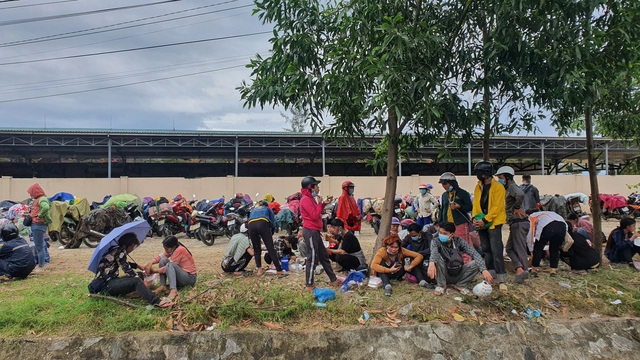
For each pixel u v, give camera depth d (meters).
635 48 5.39
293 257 7.24
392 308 5.02
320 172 30.12
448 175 6.28
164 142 20.28
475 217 5.63
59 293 5.40
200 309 4.75
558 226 6.03
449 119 5.04
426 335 4.62
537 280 5.91
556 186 19.23
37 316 4.65
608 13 5.36
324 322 4.79
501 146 22.25
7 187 16.67
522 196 5.96
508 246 6.24
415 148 6.84
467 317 4.89
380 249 5.57
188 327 4.57
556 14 4.78
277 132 21.05
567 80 4.68
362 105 5.65
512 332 4.77
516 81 5.52
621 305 5.37
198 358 4.31
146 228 5.49
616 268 6.66
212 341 4.44
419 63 5.02
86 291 5.36
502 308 5.06
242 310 4.82
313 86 5.50
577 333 4.84
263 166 29.84
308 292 5.37
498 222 5.44
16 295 5.36
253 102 5.89
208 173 29.47
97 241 9.81
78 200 10.71
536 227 6.23
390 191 6.25
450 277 5.46
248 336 4.50
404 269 5.66
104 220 9.62
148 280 5.49
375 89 5.25
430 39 4.80
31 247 6.68
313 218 5.54
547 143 22.30
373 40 5.14
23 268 6.13
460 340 4.62
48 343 4.30
